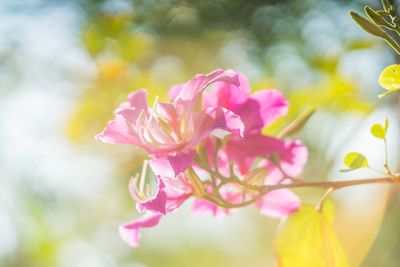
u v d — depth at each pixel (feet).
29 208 6.01
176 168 2.64
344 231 3.37
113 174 4.80
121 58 4.47
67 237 6.22
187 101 2.71
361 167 2.73
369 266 4.09
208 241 6.49
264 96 2.85
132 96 2.74
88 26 4.64
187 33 4.47
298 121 2.90
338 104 3.92
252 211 5.42
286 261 2.89
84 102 4.54
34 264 6.50
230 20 4.40
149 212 2.69
